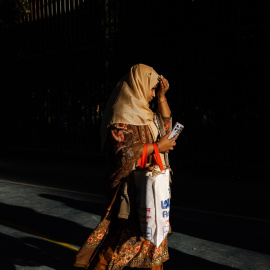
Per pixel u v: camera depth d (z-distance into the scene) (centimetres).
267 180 725
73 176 799
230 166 760
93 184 724
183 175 779
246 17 751
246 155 761
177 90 812
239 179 745
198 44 788
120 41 869
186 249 406
